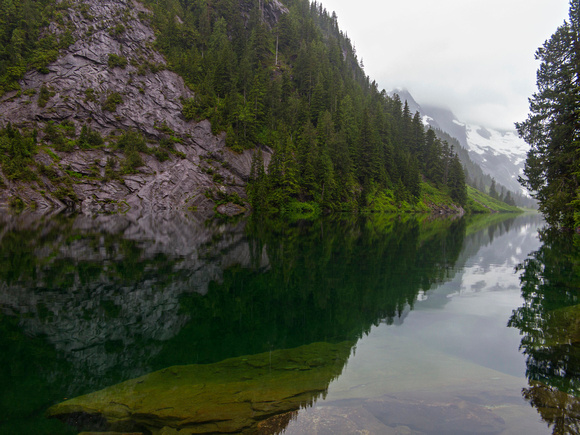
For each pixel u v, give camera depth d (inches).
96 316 412.2
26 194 2335.1
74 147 2741.1
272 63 4950.8
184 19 4618.6
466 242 1262.3
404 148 4852.4
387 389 237.8
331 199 3447.3
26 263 695.7
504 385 244.2
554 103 1397.6
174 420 198.8
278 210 3083.2
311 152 3476.9
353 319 410.9
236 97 3698.3
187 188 2972.4
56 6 3449.8
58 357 299.4
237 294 520.7
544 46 1524.4
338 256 878.4
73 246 932.6
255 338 350.0
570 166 1244.5
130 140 2915.8
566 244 1221.7
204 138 3272.6
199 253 885.8
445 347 323.9
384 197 3956.7
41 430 191.2
